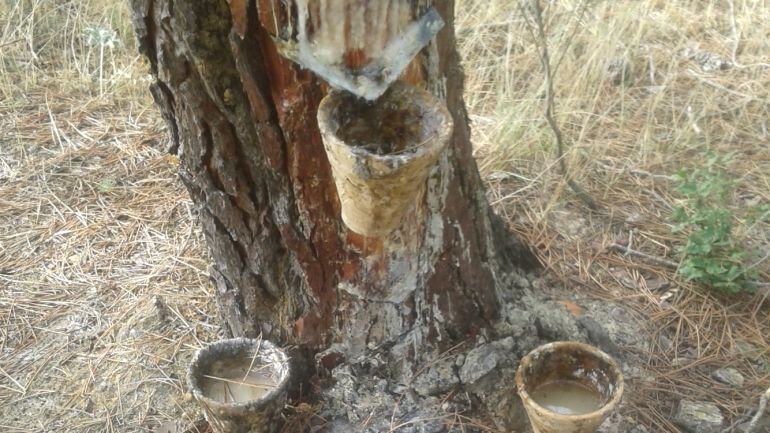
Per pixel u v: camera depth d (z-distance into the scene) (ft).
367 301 3.49
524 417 3.60
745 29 6.52
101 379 3.99
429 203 3.29
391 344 3.63
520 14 6.46
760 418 3.61
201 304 4.36
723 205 4.63
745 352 4.02
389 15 2.36
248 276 3.61
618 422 3.64
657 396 3.79
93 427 3.76
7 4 6.95
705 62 6.29
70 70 6.37
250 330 3.78
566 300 4.21
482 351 3.69
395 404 3.62
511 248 4.28
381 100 2.56
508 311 3.88
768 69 6.09
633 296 4.31
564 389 3.48
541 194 4.96
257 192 3.31
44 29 6.86
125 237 4.86
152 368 4.02
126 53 6.51
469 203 3.58
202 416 3.76
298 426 3.61
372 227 2.60
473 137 5.47
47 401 3.89
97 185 5.29
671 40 6.56
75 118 5.95
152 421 3.77
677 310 4.23
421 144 2.35
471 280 3.64
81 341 4.19
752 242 4.61
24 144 5.66
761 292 4.29
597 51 5.87
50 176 5.37
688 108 5.69
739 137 5.53
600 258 4.55
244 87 2.91
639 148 5.39
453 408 3.61
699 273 4.24
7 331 4.26
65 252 4.76
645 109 5.78
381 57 2.43
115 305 4.39
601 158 5.31
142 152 5.59
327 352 3.66
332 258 3.36
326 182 3.12
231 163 3.22
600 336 3.96
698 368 3.94
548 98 4.73
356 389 3.66
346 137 2.57
